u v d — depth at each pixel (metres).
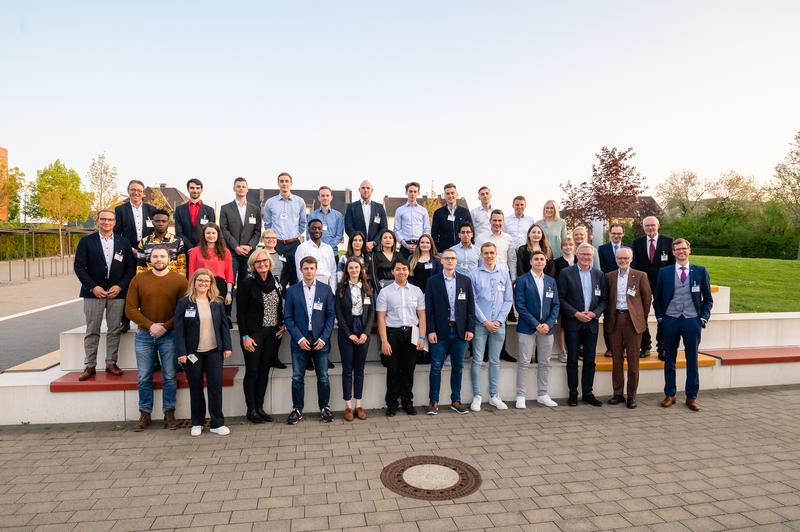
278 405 6.04
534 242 6.99
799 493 4.00
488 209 8.06
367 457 4.67
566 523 3.48
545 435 5.32
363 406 6.27
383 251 7.11
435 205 52.72
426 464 4.51
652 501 3.83
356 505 3.73
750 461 4.64
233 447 4.90
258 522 3.47
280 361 6.70
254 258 5.60
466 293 6.09
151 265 5.60
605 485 4.11
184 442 5.03
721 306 8.99
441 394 6.55
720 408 6.35
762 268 17.28
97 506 3.69
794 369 7.61
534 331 6.34
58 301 14.38
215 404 5.29
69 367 6.10
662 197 49.28
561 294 6.53
